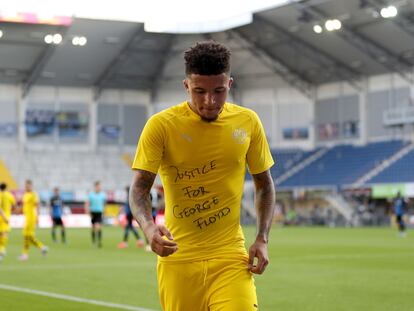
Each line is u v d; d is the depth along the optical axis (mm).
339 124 54406
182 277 4914
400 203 33750
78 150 55656
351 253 21641
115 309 10422
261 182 5105
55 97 55031
